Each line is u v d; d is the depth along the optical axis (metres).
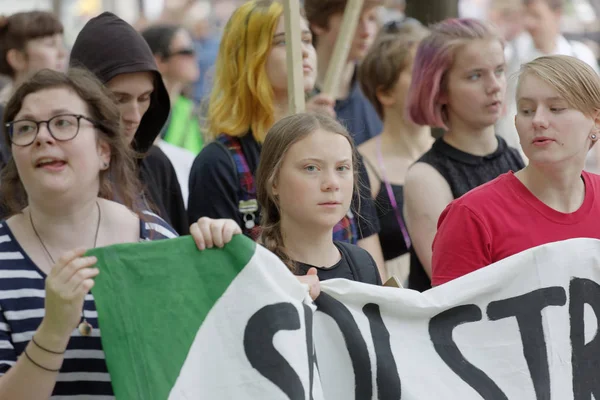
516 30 16.75
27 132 6.56
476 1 21.69
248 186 9.33
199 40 19.59
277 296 6.62
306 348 6.63
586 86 7.79
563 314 7.59
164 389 6.35
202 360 6.48
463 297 7.44
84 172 6.61
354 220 9.40
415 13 13.05
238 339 6.55
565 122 7.79
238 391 6.49
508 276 7.54
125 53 8.80
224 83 9.80
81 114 6.64
